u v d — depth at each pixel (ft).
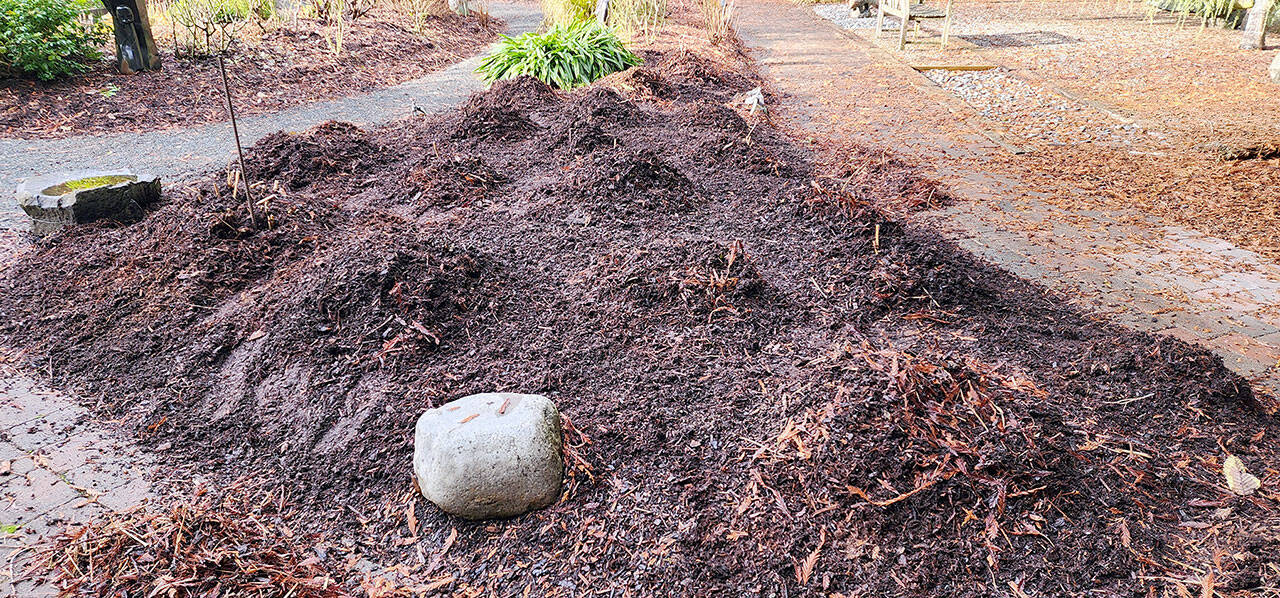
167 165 20.13
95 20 31.63
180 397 10.12
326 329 10.60
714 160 18.38
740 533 7.64
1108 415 9.39
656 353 10.39
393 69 33.22
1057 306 12.58
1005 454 8.10
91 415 9.86
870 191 18.34
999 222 16.63
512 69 29.63
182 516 7.86
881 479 7.95
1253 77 31.27
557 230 13.89
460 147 19.47
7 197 17.58
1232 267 14.32
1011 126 24.97
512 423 8.03
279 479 8.78
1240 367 10.99
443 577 7.49
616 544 7.68
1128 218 16.88
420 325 10.60
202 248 12.80
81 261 13.35
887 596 7.02
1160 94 28.84
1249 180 19.02
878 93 29.81
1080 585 7.16
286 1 39.78
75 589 7.11
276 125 24.32
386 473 8.68
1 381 10.47
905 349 10.41
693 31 41.60
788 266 12.90
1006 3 56.90
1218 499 8.18
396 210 15.62
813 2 61.21
